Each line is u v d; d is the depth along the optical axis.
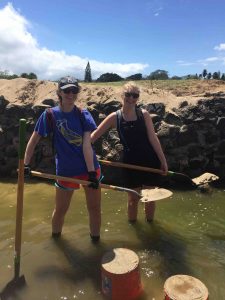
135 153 2.49
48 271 2.10
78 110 2.22
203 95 4.16
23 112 4.06
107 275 1.83
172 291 1.72
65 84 2.15
